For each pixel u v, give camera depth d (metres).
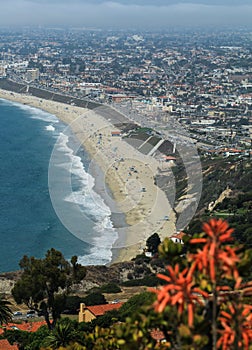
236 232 89.38
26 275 49.53
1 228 123.69
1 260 107.25
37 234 119.56
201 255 14.17
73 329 46.88
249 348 14.67
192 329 14.65
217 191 123.38
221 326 16.16
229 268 14.10
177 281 14.03
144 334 16.14
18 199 145.75
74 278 51.56
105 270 85.88
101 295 67.12
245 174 129.88
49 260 49.69
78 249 105.62
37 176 170.25
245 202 111.12
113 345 20.09
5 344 48.81
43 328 51.56
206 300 15.89
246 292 15.57
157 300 14.13
